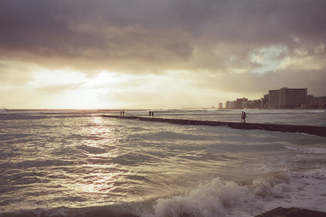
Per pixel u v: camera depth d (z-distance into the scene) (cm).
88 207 321
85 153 807
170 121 3200
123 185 437
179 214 302
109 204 334
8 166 602
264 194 374
